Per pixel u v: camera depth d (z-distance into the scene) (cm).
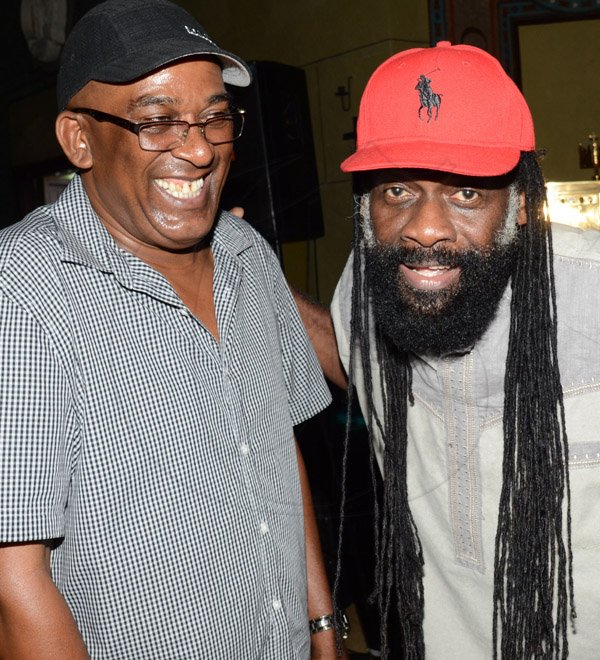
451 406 159
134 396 129
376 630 284
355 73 452
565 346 150
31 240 126
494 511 159
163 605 130
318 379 176
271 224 385
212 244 151
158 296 133
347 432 161
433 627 171
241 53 515
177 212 134
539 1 475
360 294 158
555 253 150
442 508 165
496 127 138
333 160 466
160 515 129
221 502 135
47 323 123
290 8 479
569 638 160
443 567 168
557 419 147
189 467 132
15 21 633
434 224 135
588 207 400
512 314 147
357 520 293
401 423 163
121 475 128
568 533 150
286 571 145
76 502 127
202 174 134
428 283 140
